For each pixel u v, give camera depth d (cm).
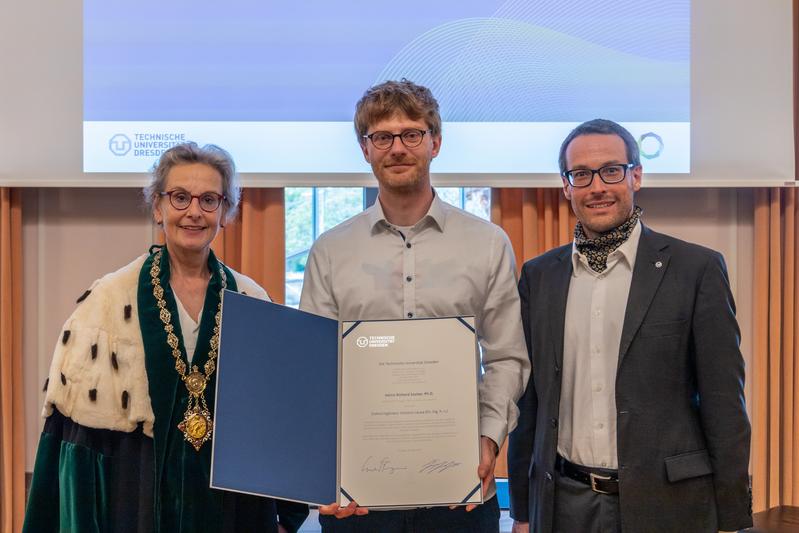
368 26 275
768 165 276
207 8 275
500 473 283
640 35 276
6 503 279
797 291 286
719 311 155
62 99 275
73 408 139
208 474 143
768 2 276
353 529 162
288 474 141
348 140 276
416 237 172
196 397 145
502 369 171
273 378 143
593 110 277
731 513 152
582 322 166
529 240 284
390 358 153
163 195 150
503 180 275
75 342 142
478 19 276
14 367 284
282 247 287
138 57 275
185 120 276
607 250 167
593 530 157
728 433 152
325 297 175
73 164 275
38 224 291
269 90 276
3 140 274
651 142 277
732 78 277
